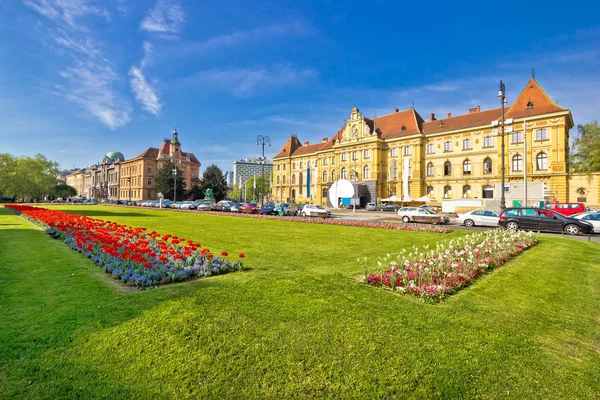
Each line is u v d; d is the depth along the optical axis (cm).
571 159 4766
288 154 8988
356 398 302
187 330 407
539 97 4597
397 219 3269
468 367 349
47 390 308
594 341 426
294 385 316
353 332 412
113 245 898
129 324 427
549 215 1938
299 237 1495
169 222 2398
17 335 404
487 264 816
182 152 11088
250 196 13212
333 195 4847
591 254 1048
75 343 385
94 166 14212
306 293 550
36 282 643
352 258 967
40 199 9956
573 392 315
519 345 400
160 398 298
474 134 5225
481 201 3888
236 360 352
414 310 500
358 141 6594
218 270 716
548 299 588
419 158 5806
